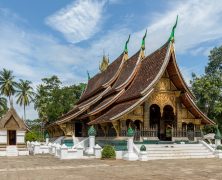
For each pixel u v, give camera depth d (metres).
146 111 25.56
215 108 41.53
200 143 25.17
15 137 28.69
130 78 29.89
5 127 28.25
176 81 26.44
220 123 43.16
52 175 13.63
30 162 20.34
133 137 22.67
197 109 26.53
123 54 34.91
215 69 51.56
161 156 22.17
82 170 15.47
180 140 25.95
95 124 29.23
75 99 64.06
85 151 25.88
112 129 26.17
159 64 26.36
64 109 62.53
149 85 25.20
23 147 28.62
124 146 24.03
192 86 44.69
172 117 29.14
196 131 26.84
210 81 43.28
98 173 14.25
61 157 22.36
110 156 21.67
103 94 33.41
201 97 43.50
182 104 27.14
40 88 71.50
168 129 29.20
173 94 26.78
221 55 51.03
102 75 41.31
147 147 22.98
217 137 24.92
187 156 22.81
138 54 31.02
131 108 24.61
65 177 12.96
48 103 67.94
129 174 13.88
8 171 15.33
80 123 34.44
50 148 30.48
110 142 25.86
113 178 12.65
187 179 12.35
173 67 25.97
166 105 26.86
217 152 23.12
